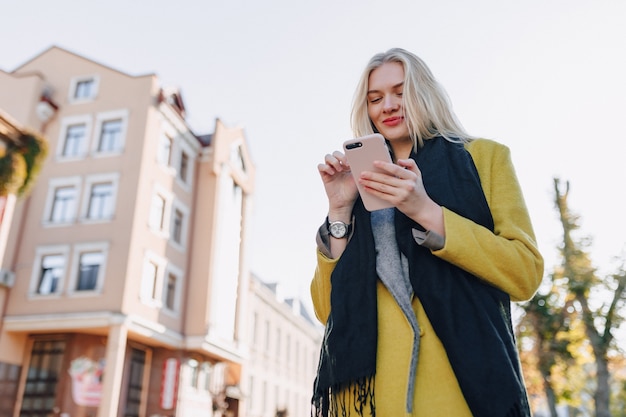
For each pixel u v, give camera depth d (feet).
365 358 3.13
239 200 82.17
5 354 54.03
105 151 62.59
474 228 3.24
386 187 3.30
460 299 3.11
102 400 50.75
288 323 109.29
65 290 56.29
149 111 63.77
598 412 41.86
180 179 69.36
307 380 120.26
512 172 3.80
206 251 70.03
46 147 36.09
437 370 3.03
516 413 2.80
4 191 33.71
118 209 59.16
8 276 56.24
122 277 55.72
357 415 3.09
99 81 66.85
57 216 60.95
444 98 4.30
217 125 76.54
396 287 3.36
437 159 3.86
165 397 60.34
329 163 4.05
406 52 4.45
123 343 53.62
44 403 53.67
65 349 55.42
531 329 45.83
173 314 64.18
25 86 64.08
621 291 42.65
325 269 3.93
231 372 77.15
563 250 45.68
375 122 4.51
